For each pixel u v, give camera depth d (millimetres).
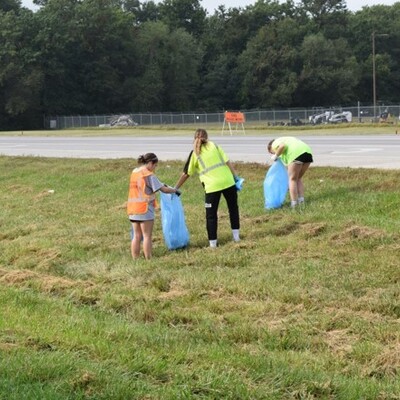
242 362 5543
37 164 22922
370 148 23609
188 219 12570
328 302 7242
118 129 59188
